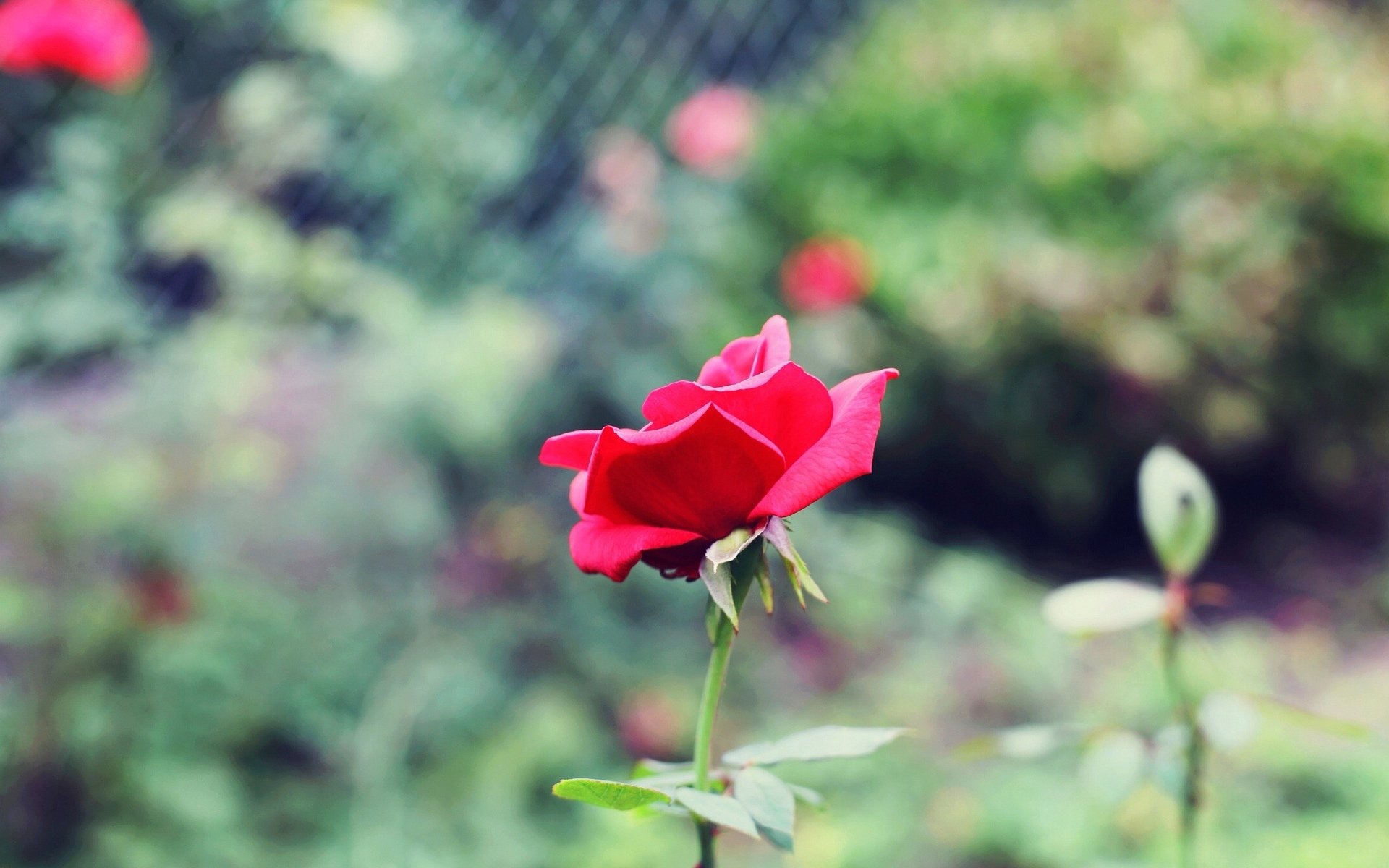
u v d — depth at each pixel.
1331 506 3.05
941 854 1.56
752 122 2.54
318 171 1.93
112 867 1.27
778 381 0.72
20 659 1.36
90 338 1.56
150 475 1.44
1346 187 2.82
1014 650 2.03
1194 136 2.93
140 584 1.41
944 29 3.28
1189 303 2.70
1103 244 2.81
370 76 1.78
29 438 1.45
